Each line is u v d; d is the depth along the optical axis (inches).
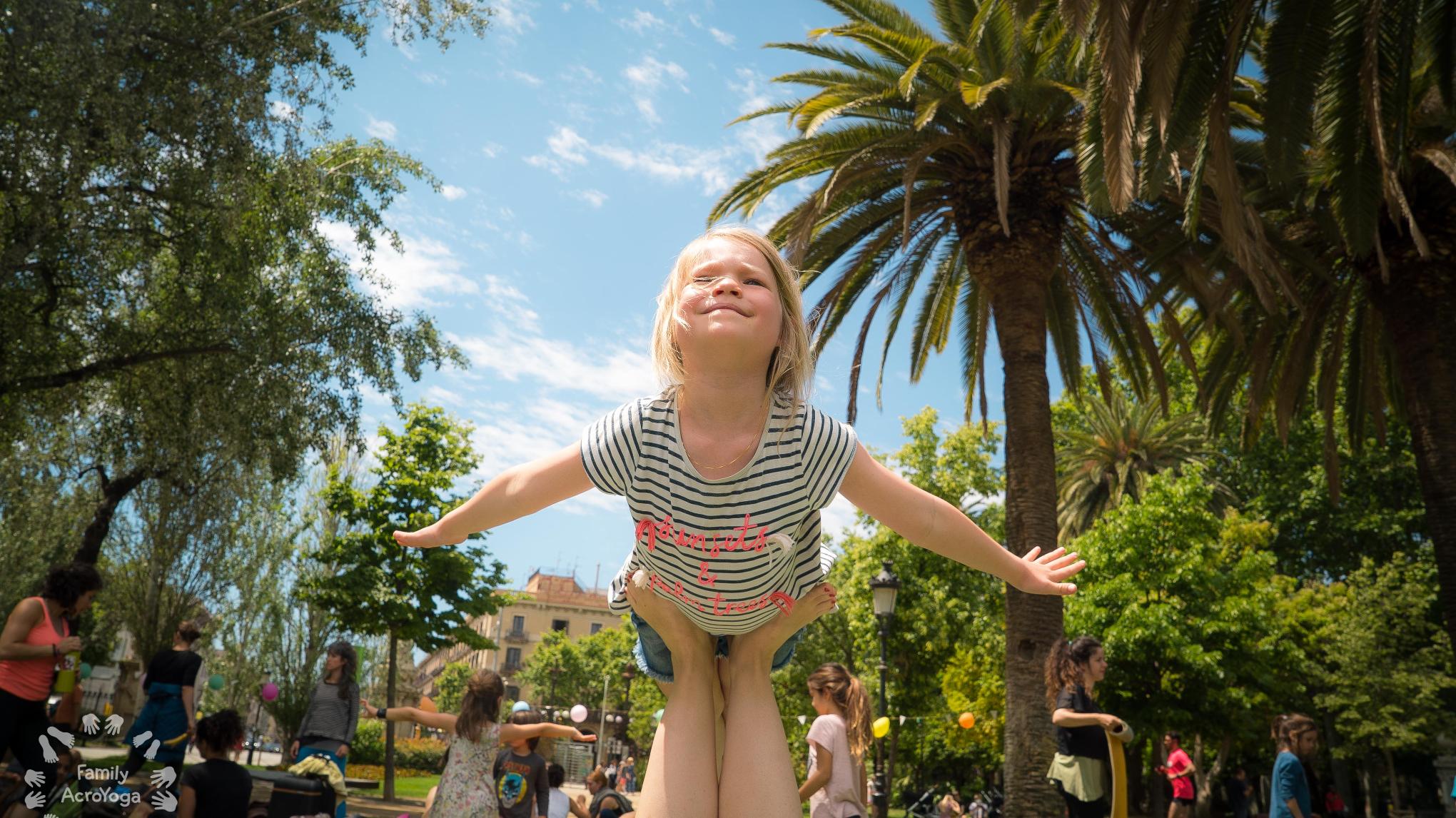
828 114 430.6
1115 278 562.6
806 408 59.6
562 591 3732.8
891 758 1138.7
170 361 631.8
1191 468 1020.5
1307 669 1134.4
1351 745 1209.4
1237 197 335.9
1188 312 751.1
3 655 204.8
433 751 1579.7
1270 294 400.5
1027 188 485.7
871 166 466.3
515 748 281.0
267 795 257.6
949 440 1177.4
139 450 677.9
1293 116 333.1
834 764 202.5
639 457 58.9
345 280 690.2
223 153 539.8
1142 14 301.6
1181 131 339.3
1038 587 63.6
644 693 2033.7
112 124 488.1
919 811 854.5
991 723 1118.4
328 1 578.2
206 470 724.0
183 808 208.8
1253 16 338.6
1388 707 1119.6
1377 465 1317.7
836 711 214.5
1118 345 610.9
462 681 3157.0
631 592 69.3
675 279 60.2
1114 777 173.8
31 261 572.1
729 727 67.7
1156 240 509.4
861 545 1160.2
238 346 624.7
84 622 1038.4
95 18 501.4
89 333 621.0
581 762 1768.0
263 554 1113.4
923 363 668.1
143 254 603.5
